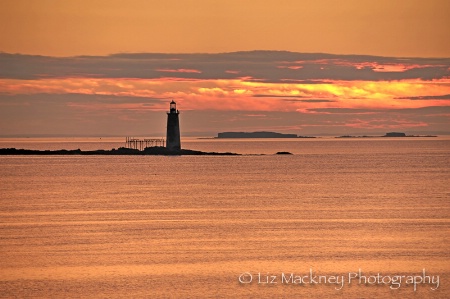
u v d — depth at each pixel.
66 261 82.31
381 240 94.38
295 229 104.00
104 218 116.19
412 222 110.75
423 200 143.50
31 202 141.62
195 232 101.38
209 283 73.31
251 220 113.44
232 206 132.88
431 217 116.44
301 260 82.62
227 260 82.69
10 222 112.12
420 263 81.12
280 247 89.88
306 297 68.88
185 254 85.88
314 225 107.75
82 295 69.38
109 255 85.56
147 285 72.69
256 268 79.06
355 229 103.81
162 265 80.38
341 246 90.38
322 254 85.69
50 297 68.88
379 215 119.31
